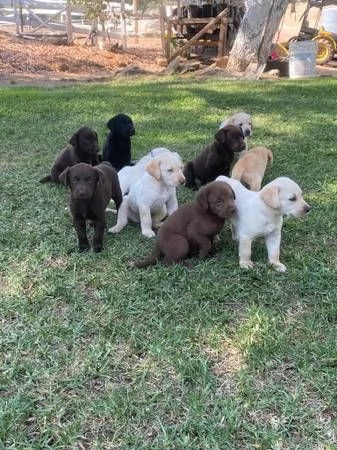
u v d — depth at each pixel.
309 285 1.49
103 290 1.50
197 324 1.33
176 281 1.53
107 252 1.73
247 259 1.61
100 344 1.26
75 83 5.72
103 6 8.20
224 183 1.60
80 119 3.59
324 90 4.57
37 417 1.05
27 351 1.25
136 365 1.20
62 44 8.00
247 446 0.99
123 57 7.56
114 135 2.46
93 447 0.99
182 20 6.94
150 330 1.32
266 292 1.47
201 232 1.60
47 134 3.21
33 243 1.80
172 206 1.95
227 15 6.93
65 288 1.50
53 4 9.41
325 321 1.34
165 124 3.46
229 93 4.44
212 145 2.30
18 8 8.47
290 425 1.03
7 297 1.47
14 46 7.35
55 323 1.35
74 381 1.15
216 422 1.03
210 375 1.15
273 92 4.50
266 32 5.97
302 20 7.75
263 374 1.17
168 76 6.20
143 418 1.05
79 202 1.66
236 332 1.30
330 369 1.16
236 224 1.64
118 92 4.51
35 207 2.11
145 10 9.62
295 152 2.80
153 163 1.85
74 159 2.30
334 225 1.89
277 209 1.53
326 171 2.50
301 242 1.78
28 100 4.18
